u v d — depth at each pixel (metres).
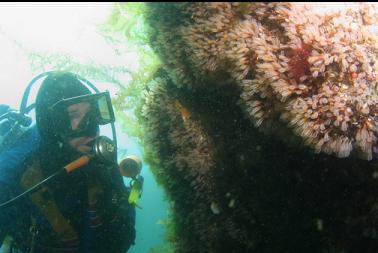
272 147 2.42
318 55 1.81
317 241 2.38
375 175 2.04
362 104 1.81
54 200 3.00
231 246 2.81
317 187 2.31
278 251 2.61
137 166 3.47
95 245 3.05
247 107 2.04
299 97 1.83
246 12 2.01
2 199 2.98
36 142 3.21
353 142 1.83
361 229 2.10
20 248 3.12
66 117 2.97
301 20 1.86
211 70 2.18
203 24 2.12
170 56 2.43
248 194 2.66
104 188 3.10
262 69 1.89
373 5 1.99
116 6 2.96
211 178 2.79
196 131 2.84
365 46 1.91
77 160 2.92
